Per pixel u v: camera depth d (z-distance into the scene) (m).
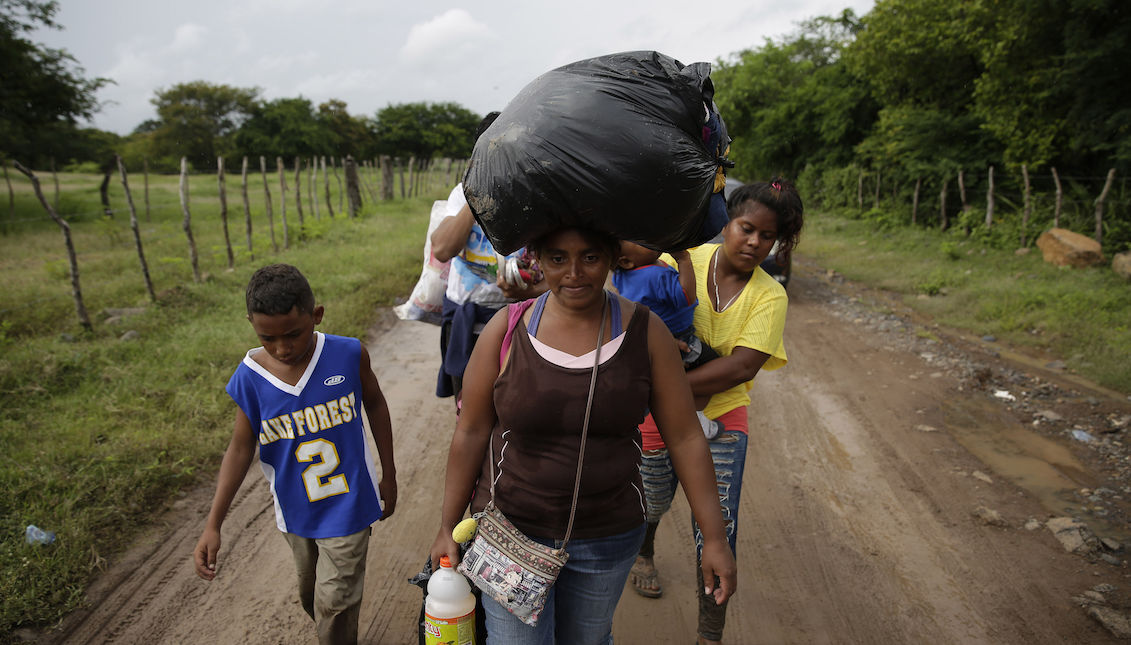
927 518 3.75
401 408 5.14
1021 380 5.88
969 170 15.02
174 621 2.83
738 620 2.94
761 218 2.29
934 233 14.75
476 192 1.64
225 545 3.35
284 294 2.07
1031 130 12.72
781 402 5.46
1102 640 2.82
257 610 2.93
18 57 20.88
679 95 1.57
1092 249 10.14
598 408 1.70
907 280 10.35
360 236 12.55
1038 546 3.47
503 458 1.83
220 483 2.30
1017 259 11.27
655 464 2.67
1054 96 12.14
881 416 5.16
